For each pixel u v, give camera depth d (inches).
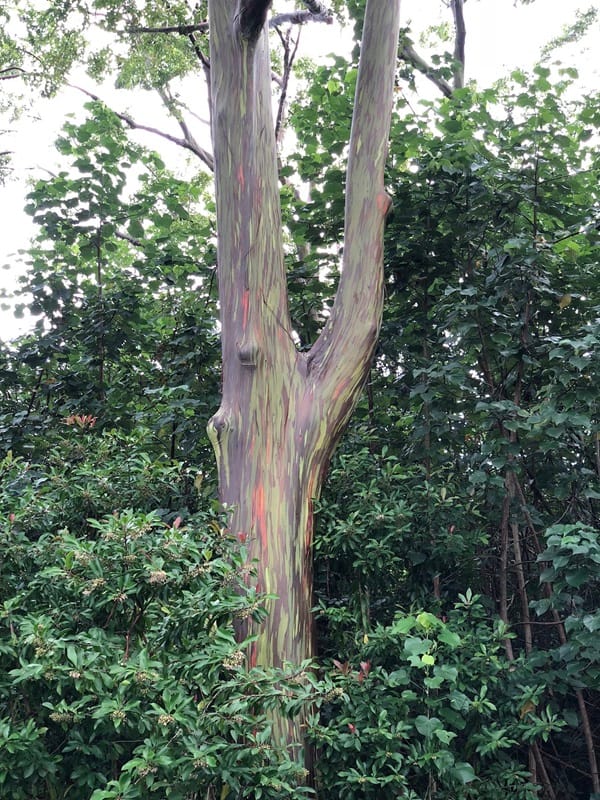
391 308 260.8
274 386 197.8
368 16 213.6
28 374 297.4
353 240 211.6
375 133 212.1
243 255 202.4
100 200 293.7
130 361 293.9
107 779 135.4
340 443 230.5
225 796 135.0
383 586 203.3
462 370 208.7
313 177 276.5
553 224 248.2
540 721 166.7
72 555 134.0
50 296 291.3
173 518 189.6
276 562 185.5
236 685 131.3
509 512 216.5
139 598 136.7
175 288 291.9
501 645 195.8
